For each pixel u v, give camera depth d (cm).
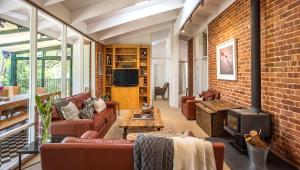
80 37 666
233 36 521
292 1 312
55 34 529
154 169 194
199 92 874
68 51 649
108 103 636
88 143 210
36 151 272
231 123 411
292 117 316
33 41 387
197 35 911
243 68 470
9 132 330
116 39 918
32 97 387
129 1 526
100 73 868
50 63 512
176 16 811
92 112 486
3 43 382
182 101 768
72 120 379
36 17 389
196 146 196
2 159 351
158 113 517
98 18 655
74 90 668
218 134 489
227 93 563
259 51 376
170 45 962
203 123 551
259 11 377
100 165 206
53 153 206
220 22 609
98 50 833
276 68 353
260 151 315
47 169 207
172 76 968
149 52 931
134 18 658
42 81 479
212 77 687
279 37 344
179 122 647
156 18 800
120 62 929
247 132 358
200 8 654
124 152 205
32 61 387
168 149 195
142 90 935
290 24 317
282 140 340
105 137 490
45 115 299
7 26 385
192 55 1024
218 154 200
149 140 201
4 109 375
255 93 380
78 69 673
